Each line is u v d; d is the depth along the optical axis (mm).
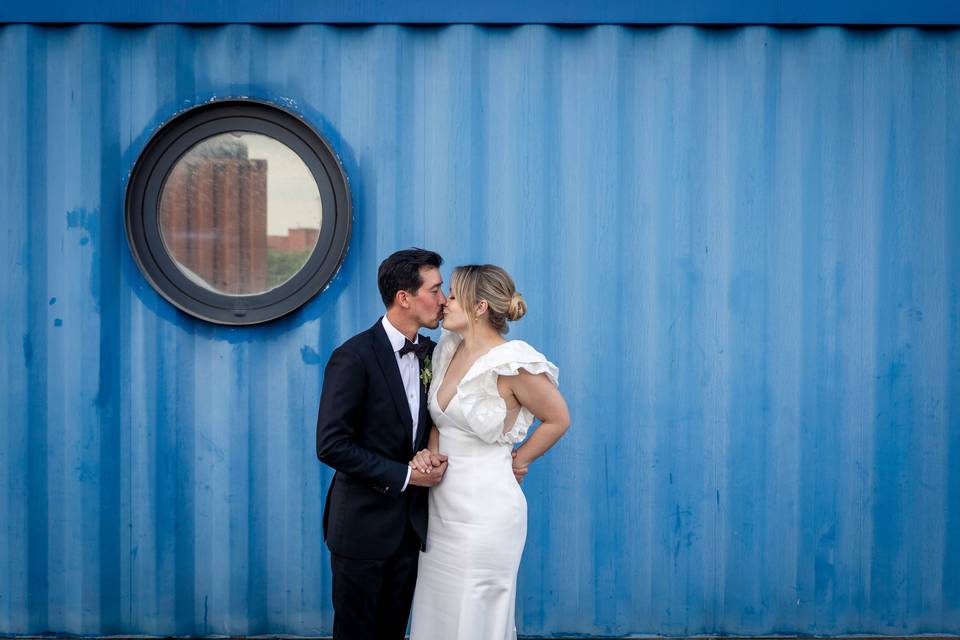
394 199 3543
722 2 3496
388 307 2822
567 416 2820
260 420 3574
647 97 3541
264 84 3539
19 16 3490
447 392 2803
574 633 3590
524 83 3529
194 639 3574
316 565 3580
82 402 3555
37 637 3572
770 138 3549
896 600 3602
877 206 3566
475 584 2742
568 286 3555
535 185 3541
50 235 3543
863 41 3551
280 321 3564
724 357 3566
